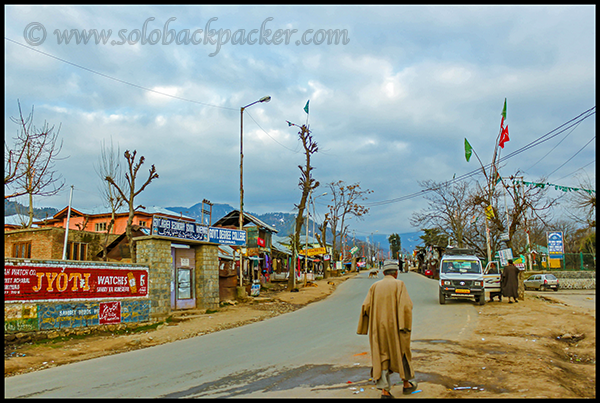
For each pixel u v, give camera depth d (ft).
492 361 27.02
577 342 36.60
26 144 58.90
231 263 81.25
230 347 36.99
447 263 72.33
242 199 86.22
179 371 27.66
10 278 38.81
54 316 42.45
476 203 78.54
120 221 135.23
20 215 104.27
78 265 45.34
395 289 20.52
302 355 31.48
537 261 167.84
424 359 27.76
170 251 59.67
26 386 25.18
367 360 28.76
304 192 116.98
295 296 93.20
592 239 130.82
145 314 53.72
